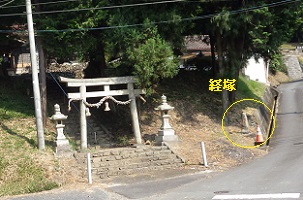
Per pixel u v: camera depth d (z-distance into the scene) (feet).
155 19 63.41
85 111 59.11
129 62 61.36
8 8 66.33
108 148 61.62
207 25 69.87
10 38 80.79
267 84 131.54
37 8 61.52
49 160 51.80
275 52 78.79
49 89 80.59
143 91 62.49
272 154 59.57
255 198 35.68
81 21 60.54
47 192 45.14
